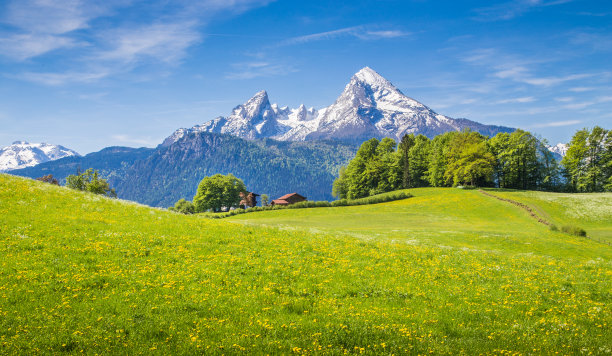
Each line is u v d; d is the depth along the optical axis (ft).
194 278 62.03
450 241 163.12
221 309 49.75
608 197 298.15
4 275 57.62
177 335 41.57
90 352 37.04
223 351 37.73
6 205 101.71
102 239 81.61
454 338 42.37
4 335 39.45
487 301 57.67
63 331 40.88
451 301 57.47
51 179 336.90
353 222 263.70
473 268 80.07
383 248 98.12
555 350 38.75
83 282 56.80
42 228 85.56
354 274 69.77
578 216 265.13
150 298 52.75
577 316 50.96
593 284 69.36
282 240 97.04
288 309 51.13
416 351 38.17
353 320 46.32
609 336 42.57
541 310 54.24
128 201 145.48
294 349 37.83
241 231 104.99
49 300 49.83
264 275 65.98
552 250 151.64
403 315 49.73
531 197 316.60
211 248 82.69
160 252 75.97
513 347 39.52
